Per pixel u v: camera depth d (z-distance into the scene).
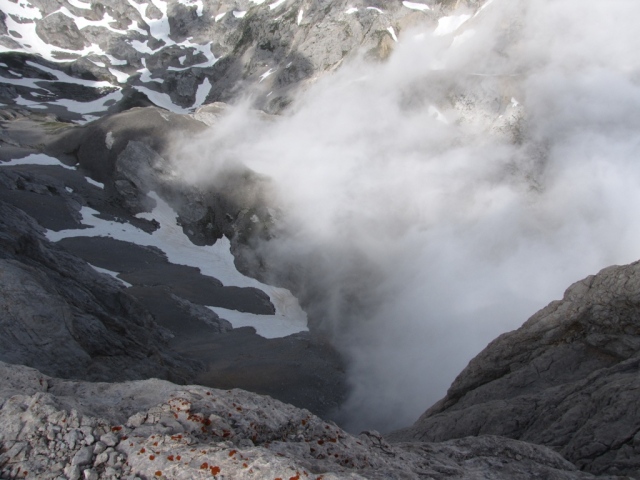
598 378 20.39
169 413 11.78
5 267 31.19
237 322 63.22
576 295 25.64
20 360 27.70
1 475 9.82
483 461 14.02
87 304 40.75
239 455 10.06
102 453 10.34
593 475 14.10
